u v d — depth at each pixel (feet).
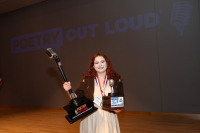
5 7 23.25
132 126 11.74
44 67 21.61
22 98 22.97
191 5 14.55
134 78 16.42
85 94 4.89
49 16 21.62
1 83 24.22
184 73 14.58
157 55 15.62
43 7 22.09
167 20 15.38
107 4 18.15
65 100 19.90
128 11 17.08
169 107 14.94
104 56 5.00
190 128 10.87
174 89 14.84
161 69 15.42
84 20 19.34
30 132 11.14
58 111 19.54
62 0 20.88
